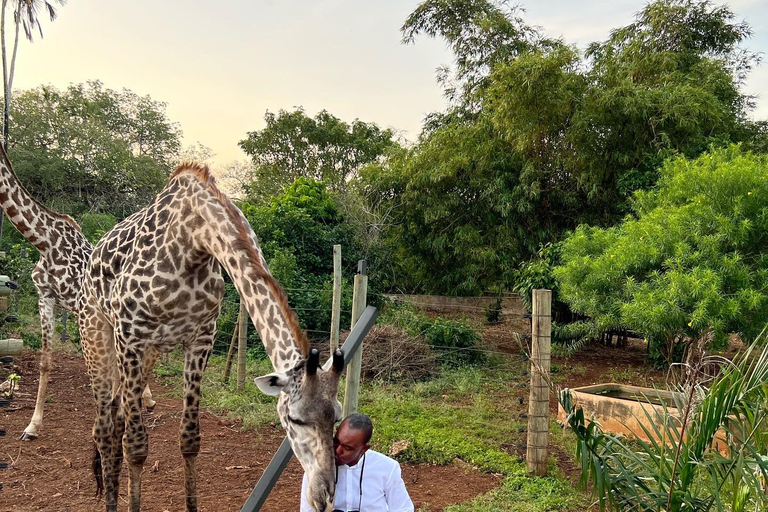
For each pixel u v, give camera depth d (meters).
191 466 3.90
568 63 10.91
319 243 12.57
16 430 5.67
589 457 3.22
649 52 11.95
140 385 3.74
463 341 9.52
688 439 2.99
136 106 28.41
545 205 11.73
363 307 5.42
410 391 7.73
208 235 3.41
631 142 10.84
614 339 12.52
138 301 3.63
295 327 2.74
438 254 12.63
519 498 4.49
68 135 23.00
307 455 2.45
